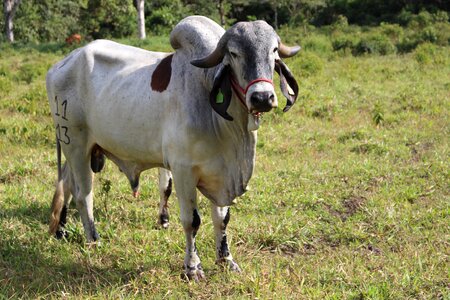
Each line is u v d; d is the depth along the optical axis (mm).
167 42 27188
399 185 6242
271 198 5848
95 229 4926
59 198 4871
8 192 6105
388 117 9523
